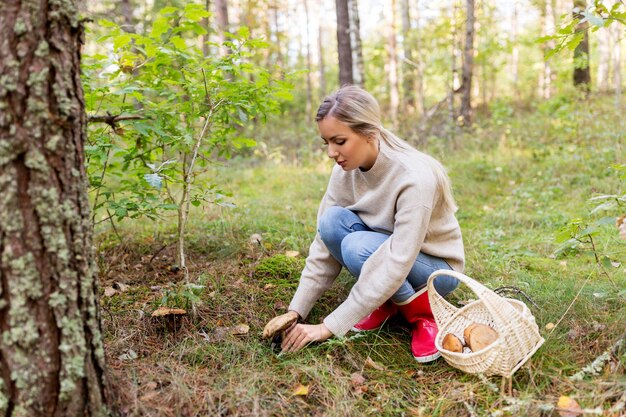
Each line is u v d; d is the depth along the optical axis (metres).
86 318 1.46
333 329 1.98
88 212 1.50
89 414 1.46
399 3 14.38
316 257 2.26
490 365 1.72
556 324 2.06
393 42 9.35
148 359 1.93
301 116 12.76
